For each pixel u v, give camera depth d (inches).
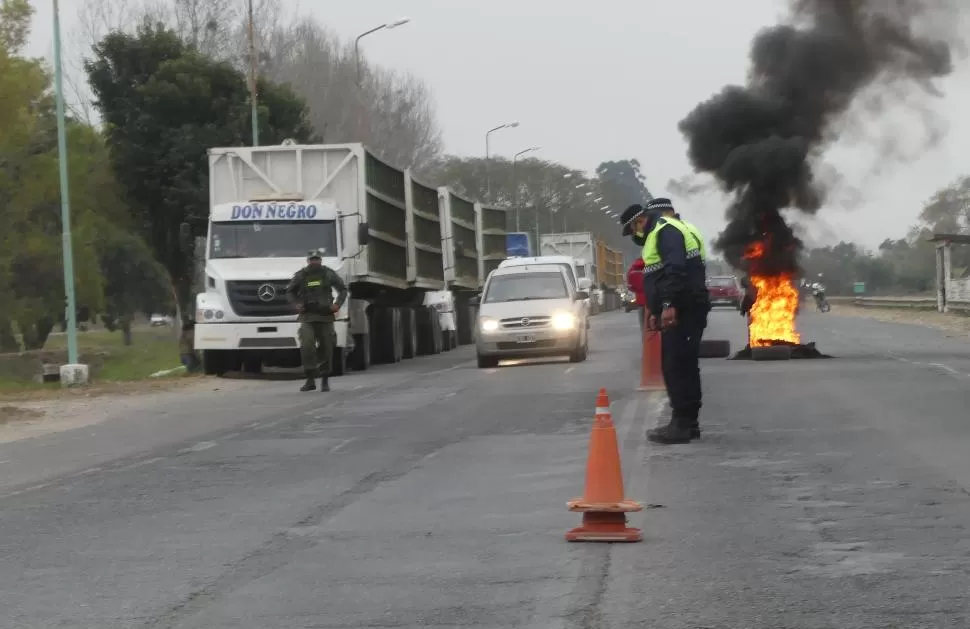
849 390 684.1
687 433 486.3
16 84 1945.1
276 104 1963.6
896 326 1688.0
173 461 498.3
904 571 273.1
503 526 336.8
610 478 316.8
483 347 1012.5
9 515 384.2
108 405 810.8
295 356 1030.4
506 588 268.2
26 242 2082.9
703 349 992.2
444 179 4180.6
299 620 248.8
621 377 829.2
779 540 307.7
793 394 666.2
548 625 238.5
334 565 297.1
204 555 313.4
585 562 289.6
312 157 1047.6
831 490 376.2
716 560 288.2
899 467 416.2
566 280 1059.9
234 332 976.9
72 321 1100.5
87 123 2292.1
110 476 463.5
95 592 277.6
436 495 390.6
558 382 807.1
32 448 583.8
